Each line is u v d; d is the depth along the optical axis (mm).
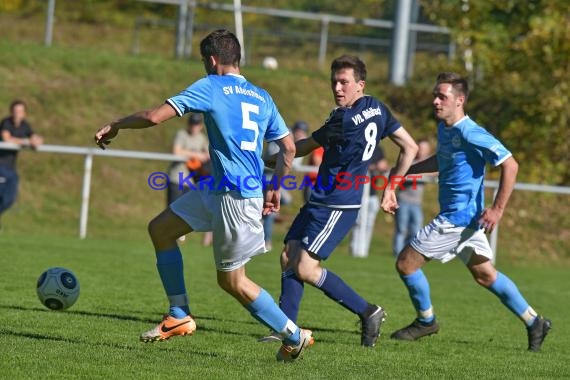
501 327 27234
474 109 66938
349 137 21125
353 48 81688
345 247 53406
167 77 69500
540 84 62875
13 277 30500
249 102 17750
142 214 56344
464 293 35906
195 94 17203
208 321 24562
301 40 81938
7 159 46688
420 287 23266
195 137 46906
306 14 73562
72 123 62625
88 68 68812
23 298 26156
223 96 17438
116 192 57625
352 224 21500
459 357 21234
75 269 34125
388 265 44250
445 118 22109
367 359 20156
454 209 22531
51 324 22062
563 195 60656
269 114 18266
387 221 58406
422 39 76688
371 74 77000
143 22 77125
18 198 55031
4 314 23109
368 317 21969
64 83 66562
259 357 19391
